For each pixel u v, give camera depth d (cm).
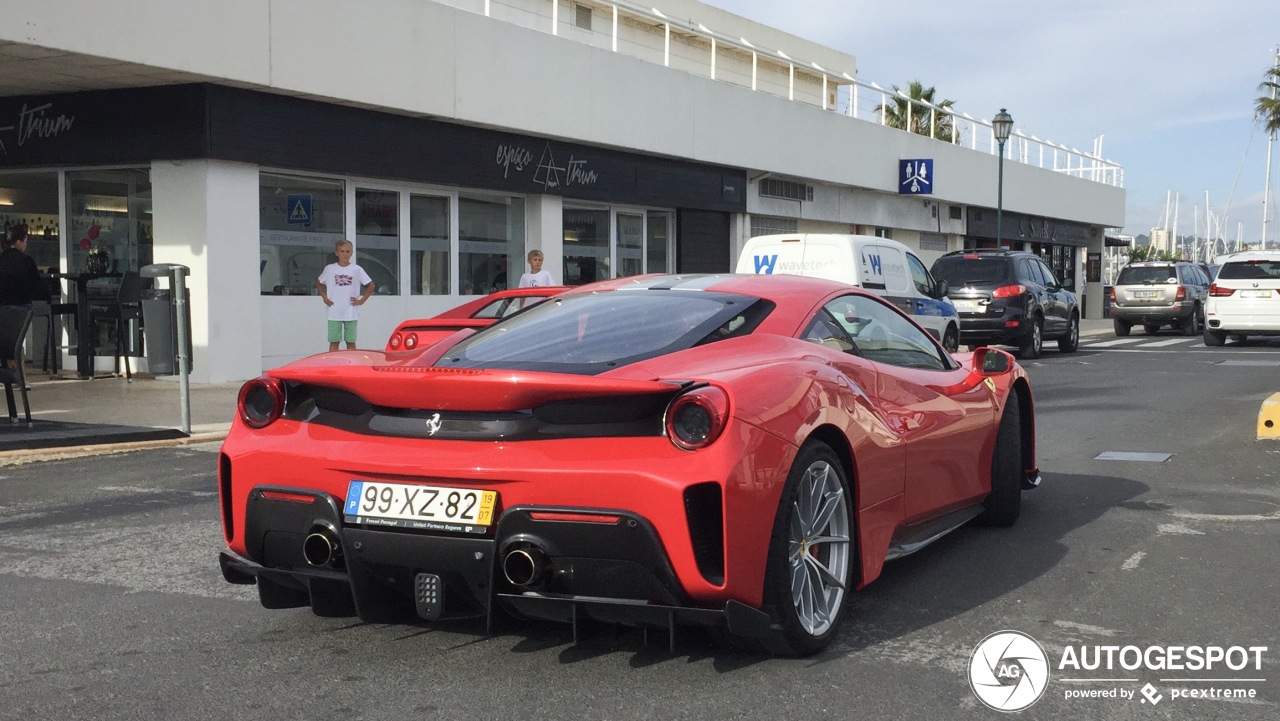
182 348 897
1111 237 4547
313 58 1309
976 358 531
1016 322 1800
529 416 337
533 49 1650
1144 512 605
